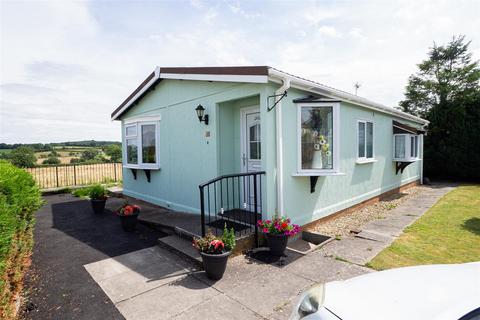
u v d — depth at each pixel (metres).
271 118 4.63
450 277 1.88
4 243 2.49
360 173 7.46
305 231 5.28
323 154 5.11
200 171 6.05
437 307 1.53
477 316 1.45
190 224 5.20
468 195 9.16
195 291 3.21
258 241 4.54
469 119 12.59
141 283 3.42
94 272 3.75
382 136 8.77
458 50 14.19
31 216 4.48
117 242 4.95
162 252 4.44
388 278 2.02
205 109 5.80
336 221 6.18
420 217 6.37
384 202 8.38
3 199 2.83
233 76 4.68
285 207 4.92
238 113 5.77
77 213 7.30
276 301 2.96
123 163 9.24
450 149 12.93
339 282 2.13
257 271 3.69
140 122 7.82
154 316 2.74
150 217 5.95
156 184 7.62
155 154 7.54
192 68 5.58
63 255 4.36
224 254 3.40
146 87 7.25
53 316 2.77
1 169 3.89
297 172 5.10
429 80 14.75
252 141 5.54
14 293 3.03
